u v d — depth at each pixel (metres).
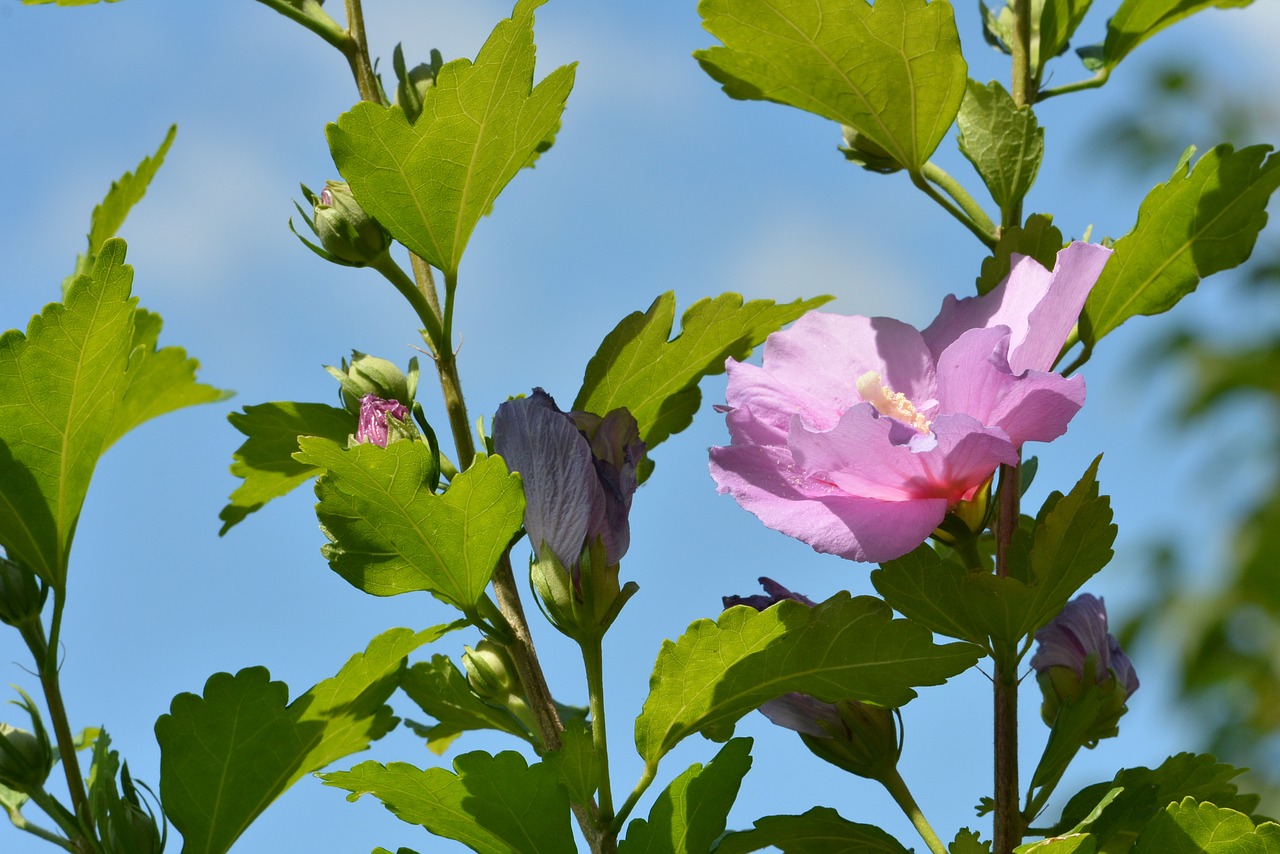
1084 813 0.90
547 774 0.88
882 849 0.91
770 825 0.91
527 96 0.90
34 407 0.90
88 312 0.90
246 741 0.90
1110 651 0.94
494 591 0.92
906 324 0.91
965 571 0.89
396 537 0.88
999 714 0.90
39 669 0.92
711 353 0.94
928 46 0.93
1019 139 0.94
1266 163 0.91
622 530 0.89
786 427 0.90
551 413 0.88
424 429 0.91
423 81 0.93
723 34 0.93
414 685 0.94
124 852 0.90
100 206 1.00
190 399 1.03
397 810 0.88
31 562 0.92
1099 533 0.88
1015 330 0.89
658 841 0.88
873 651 0.89
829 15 0.92
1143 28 0.96
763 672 0.89
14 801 0.93
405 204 0.90
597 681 0.89
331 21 0.93
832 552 0.87
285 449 0.95
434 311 0.93
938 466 0.87
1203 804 0.88
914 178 0.95
